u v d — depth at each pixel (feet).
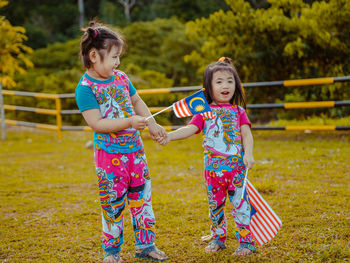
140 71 41.55
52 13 81.46
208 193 9.35
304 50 25.23
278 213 11.54
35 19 78.02
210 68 9.46
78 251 9.78
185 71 50.57
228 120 9.24
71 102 40.09
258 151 21.07
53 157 23.15
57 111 29.68
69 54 50.70
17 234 11.00
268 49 26.58
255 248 9.24
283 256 8.87
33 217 12.50
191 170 18.17
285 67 27.32
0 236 10.89
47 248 10.00
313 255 8.82
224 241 9.57
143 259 9.10
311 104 22.03
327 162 17.54
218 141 9.15
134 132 8.87
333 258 8.61
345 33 24.70
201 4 74.13
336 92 26.20
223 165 9.05
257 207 9.22
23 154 24.53
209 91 9.45
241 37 27.45
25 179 17.61
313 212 11.51
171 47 50.42
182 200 13.37
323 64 26.20
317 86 26.71
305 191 13.55
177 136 9.11
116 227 8.80
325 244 9.30
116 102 8.80
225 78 9.27
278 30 25.85
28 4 77.97
